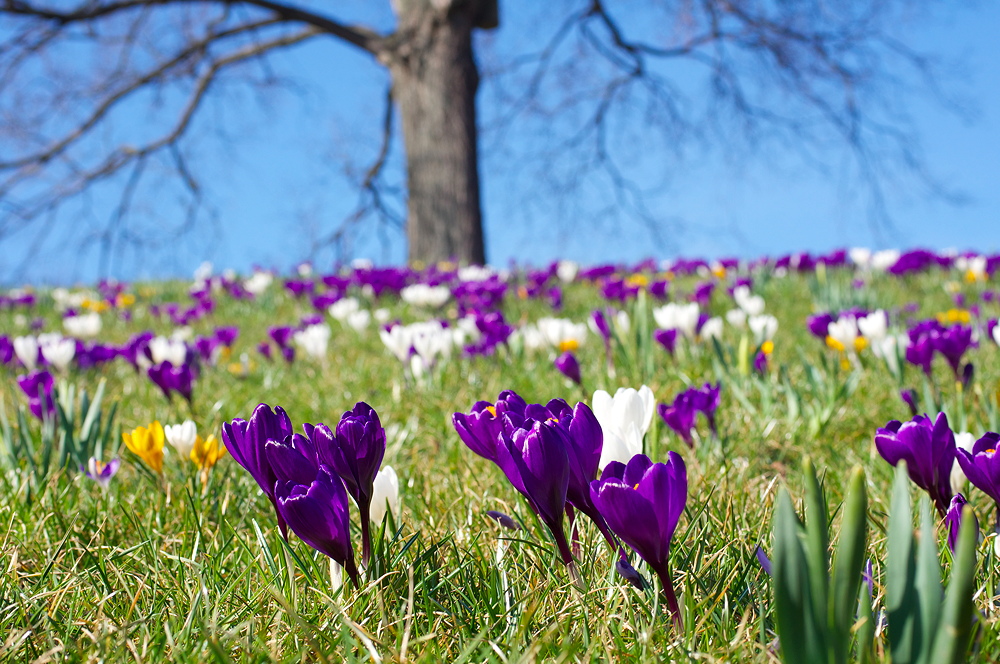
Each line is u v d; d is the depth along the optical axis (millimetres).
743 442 2875
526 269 13406
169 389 3537
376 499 1699
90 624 1515
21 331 9047
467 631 1402
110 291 12500
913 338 3162
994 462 1391
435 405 3781
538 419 1463
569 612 1430
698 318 4508
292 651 1355
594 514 1355
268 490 1453
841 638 952
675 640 1298
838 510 1900
